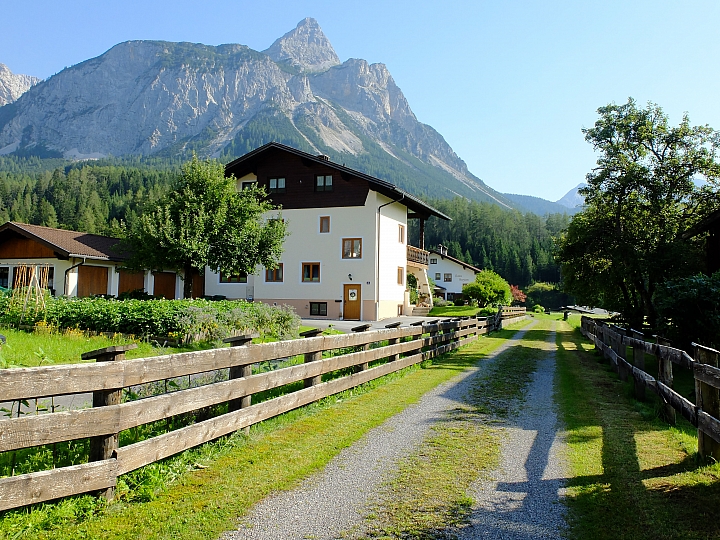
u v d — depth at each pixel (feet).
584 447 18.54
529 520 12.57
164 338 40.96
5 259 86.38
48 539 10.56
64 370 11.10
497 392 29.17
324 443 18.26
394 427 20.95
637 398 27.17
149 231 68.54
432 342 43.62
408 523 12.31
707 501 13.51
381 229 103.14
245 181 110.01
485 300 161.38
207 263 72.28
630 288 81.56
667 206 66.69
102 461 11.98
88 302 47.21
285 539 11.33
